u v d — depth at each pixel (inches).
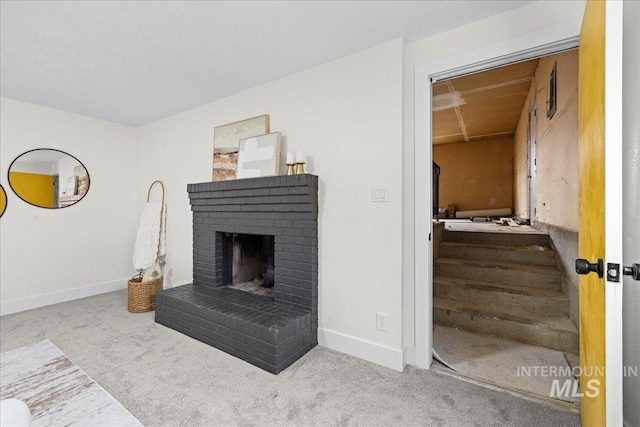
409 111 77.9
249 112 107.6
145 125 151.5
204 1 62.1
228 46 79.6
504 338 91.8
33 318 109.7
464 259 131.8
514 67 137.4
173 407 60.4
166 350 84.8
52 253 128.5
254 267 117.7
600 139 40.0
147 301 116.9
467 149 297.0
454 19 68.8
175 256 136.2
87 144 139.3
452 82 149.1
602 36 38.6
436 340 91.3
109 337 93.1
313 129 91.0
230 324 82.6
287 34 74.2
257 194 95.4
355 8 64.7
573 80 91.4
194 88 107.3
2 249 115.3
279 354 74.2
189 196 118.7
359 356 81.4
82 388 65.4
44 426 53.9
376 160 79.4
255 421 56.7
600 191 40.2
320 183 89.3
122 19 67.7
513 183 273.3
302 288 88.9
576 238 88.4
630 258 49.4
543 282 105.3
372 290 80.0
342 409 60.1
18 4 61.9
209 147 121.3
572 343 83.2
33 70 93.0
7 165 116.6
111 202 148.0
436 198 208.8
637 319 48.4
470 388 67.3
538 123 143.2
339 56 84.7
